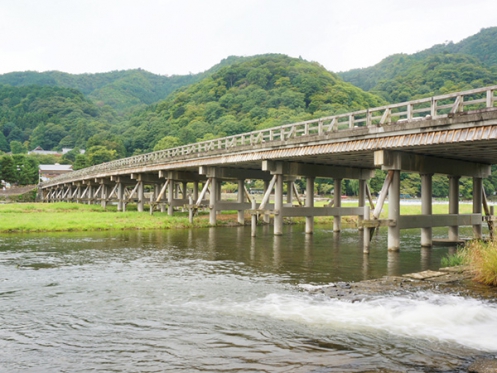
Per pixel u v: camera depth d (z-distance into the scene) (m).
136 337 10.74
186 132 133.12
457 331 10.77
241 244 29.55
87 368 8.95
